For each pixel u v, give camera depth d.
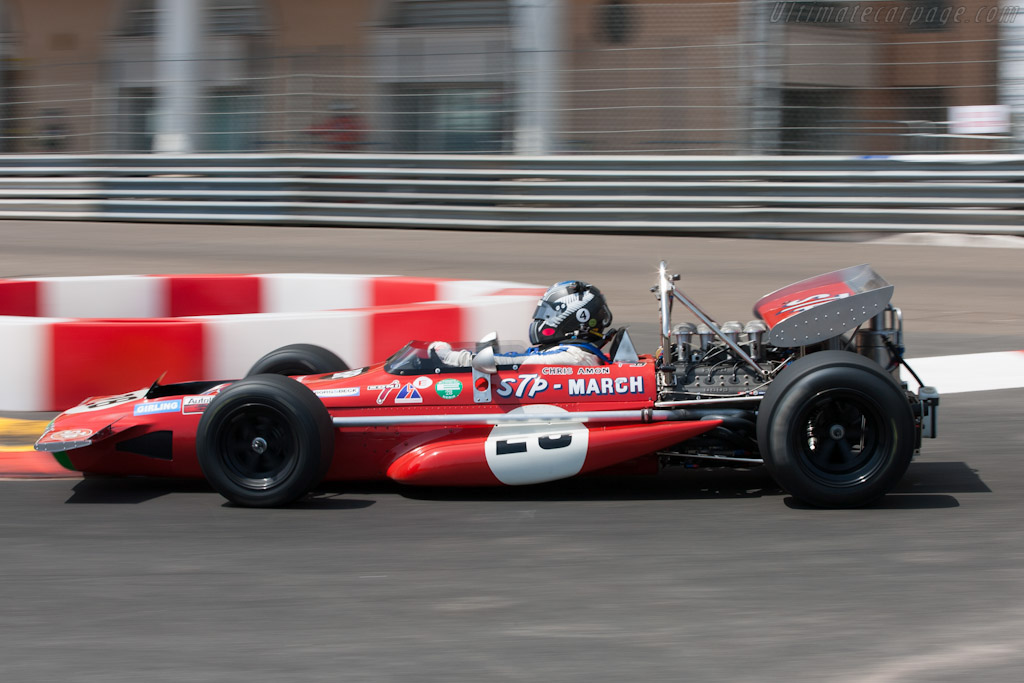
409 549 11.60
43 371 18.09
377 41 44.91
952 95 36.25
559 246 35.75
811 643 9.20
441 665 8.88
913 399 13.36
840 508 12.70
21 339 18.06
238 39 47.53
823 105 37.09
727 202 36.97
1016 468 14.43
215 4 47.53
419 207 39.47
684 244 35.94
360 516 12.78
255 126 42.66
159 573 10.96
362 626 9.64
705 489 13.81
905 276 30.27
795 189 36.53
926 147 36.31
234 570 11.02
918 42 36.38
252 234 38.78
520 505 13.19
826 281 14.44
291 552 11.52
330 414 13.47
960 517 12.42
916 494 13.35
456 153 40.38
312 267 32.12
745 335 14.32
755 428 13.47
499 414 13.48
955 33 36.00
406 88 41.72
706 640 9.28
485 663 8.90
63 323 18.09
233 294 23.88
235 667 8.89
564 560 11.21
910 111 36.59
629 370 13.62
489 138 40.59
